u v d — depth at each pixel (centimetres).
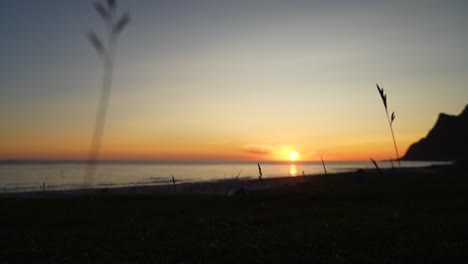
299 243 1186
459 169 8444
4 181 9162
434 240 1158
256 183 7500
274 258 1017
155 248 1189
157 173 14812
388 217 1733
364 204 2488
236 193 3909
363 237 1266
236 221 1786
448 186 3472
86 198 3400
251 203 2767
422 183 4122
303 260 982
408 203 2366
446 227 1373
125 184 8275
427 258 955
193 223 1767
